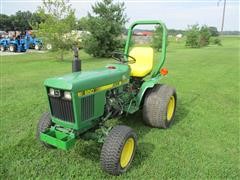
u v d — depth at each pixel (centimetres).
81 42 1969
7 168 363
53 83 334
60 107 342
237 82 998
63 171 358
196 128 516
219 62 1669
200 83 967
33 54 2131
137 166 374
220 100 732
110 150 336
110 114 411
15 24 6525
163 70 507
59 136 353
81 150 414
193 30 3625
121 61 466
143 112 486
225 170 371
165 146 434
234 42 5138
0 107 620
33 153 404
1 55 2048
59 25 1630
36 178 343
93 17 2002
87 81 346
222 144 453
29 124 519
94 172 357
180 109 634
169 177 351
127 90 457
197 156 406
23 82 945
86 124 356
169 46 3775
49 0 1627
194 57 2008
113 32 1997
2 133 475
